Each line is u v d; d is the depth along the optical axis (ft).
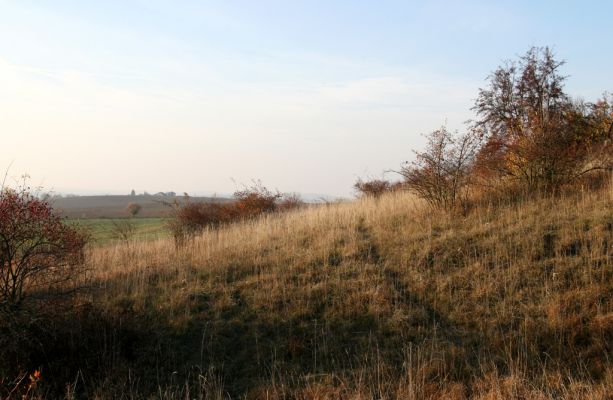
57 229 24.76
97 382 21.83
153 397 20.90
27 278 24.58
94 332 24.63
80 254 26.96
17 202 23.48
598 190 37.73
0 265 22.98
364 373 21.81
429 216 39.19
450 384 20.40
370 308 26.94
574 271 27.50
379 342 24.61
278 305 28.50
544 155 39.50
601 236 29.96
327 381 21.50
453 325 25.32
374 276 30.30
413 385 20.21
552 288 26.55
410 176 41.14
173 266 35.47
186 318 27.25
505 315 24.99
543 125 41.16
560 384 19.62
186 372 23.44
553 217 34.06
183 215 58.29
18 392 19.94
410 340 24.47
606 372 20.07
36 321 22.58
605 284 25.62
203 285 31.76
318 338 25.34
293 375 22.56
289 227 43.52
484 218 36.58
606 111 47.19
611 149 42.45
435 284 28.86
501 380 20.24
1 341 21.33
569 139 40.75
